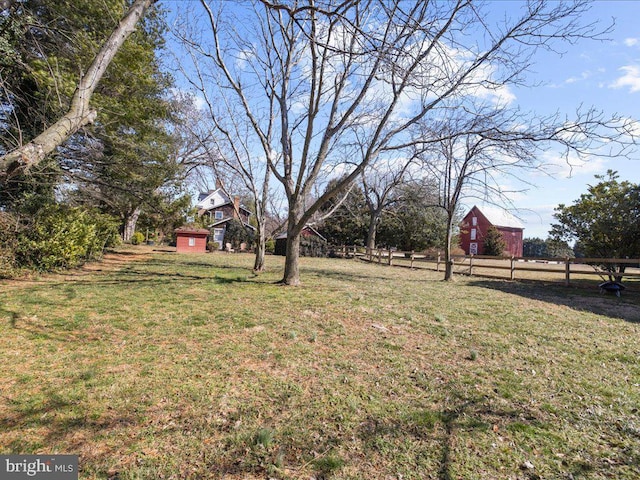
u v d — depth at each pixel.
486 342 5.09
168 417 2.86
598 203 13.41
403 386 3.61
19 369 3.57
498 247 36.03
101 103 8.84
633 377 4.00
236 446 2.54
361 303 7.36
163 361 3.96
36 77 7.23
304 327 5.47
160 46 10.35
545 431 2.87
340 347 4.68
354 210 31.34
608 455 2.57
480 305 7.80
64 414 2.82
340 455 2.50
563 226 14.88
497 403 3.31
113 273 10.52
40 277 8.89
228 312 6.19
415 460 2.47
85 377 3.45
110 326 5.13
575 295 10.23
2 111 7.92
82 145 10.38
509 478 2.31
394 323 5.92
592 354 4.73
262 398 3.24
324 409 3.10
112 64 8.57
